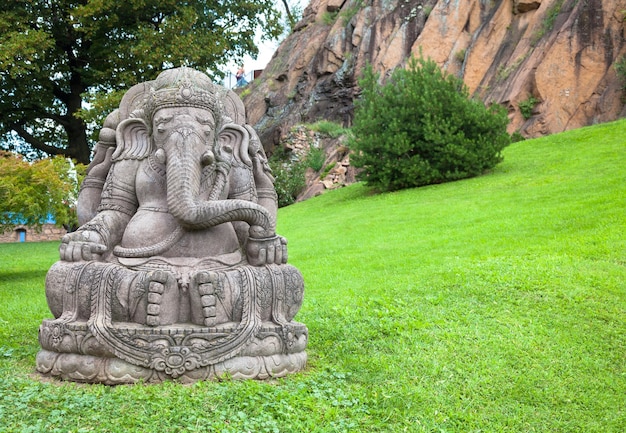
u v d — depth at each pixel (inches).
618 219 429.1
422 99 714.8
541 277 316.8
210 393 165.6
